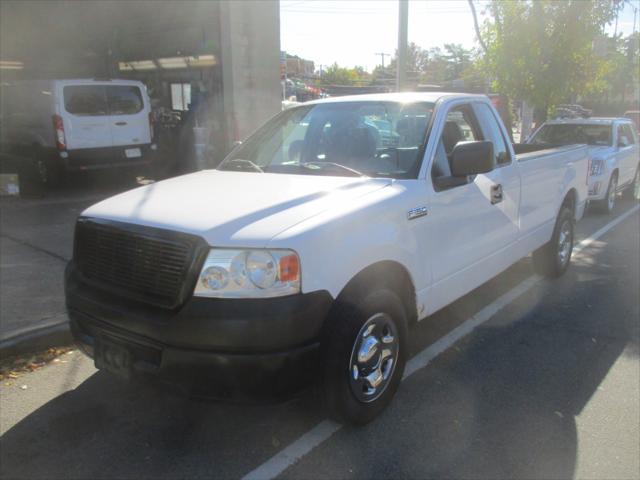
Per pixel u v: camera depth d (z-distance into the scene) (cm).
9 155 1264
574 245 852
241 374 291
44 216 923
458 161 391
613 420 372
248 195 353
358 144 432
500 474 317
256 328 287
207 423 365
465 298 605
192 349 293
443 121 435
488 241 482
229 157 488
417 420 370
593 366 450
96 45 1705
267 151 466
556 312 566
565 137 1170
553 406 389
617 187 1150
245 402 298
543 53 1196
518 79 1237
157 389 315
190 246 298
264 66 1441
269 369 292
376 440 347
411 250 374
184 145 1475
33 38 1688
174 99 1656
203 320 289
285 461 327
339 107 473
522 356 466
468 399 397
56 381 416
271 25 1430
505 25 1221
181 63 1546
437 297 418
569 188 655
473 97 497
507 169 511
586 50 1216
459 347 482
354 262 325
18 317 494
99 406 383
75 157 1122
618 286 650
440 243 410
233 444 343
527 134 1681
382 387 363
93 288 346
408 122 435
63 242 755
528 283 658
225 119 1430
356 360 336
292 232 302
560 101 1278
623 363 455
